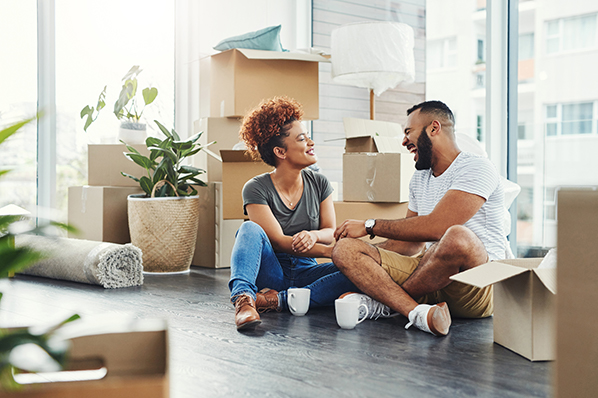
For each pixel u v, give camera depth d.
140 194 3.17
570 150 2.76
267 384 1.18
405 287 1.74
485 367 1.29
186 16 3.96
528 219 3.02
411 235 1.76
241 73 3.27
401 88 3.71
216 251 3.27
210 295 2.36
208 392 1.13
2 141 0.54
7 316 1.90
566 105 2.78
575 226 0.85
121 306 2.10
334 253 1.77
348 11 4.09
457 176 1.78
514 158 3.11
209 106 3.66
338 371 1.27
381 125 3.05
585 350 0.85
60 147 3.74
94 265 2.54
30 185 3.67
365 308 1.79
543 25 2.90
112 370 0.77
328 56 3.61
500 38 3.13
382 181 2.55
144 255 3.02
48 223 0.55
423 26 3.57
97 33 3.84
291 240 1.97
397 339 1.57
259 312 1.94
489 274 1.35
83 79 3.80
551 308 1.34
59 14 3.73
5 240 0.56
